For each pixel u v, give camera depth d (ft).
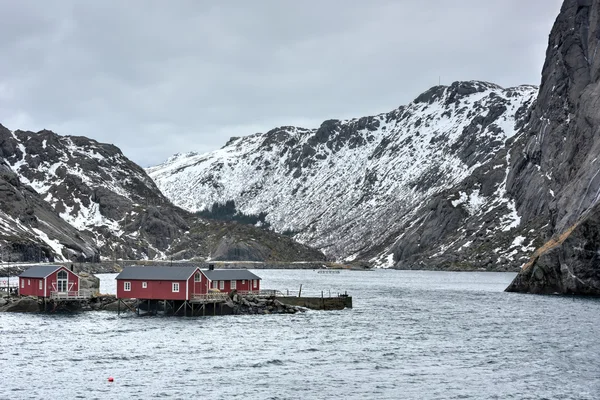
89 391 213.87
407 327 352.08
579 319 377.91
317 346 291.38
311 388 219.82
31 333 319.68
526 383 226.58
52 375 233.55
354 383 226.38
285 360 261.24
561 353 275.59
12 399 204.85
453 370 245.24
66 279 417.90
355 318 392.47
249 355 270.05
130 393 212.23
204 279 401.29
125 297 393.70
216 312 398.01
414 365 253.44
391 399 208.74
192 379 229.86
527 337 316.19
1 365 247.70
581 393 214.69
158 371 240.73
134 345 289.53
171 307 392.47
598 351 279.69
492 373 240.53
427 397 210.79
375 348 287.69
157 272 394.93
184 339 305.53
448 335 324.19
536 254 578.25
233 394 212.23
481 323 367.04
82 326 344.69
